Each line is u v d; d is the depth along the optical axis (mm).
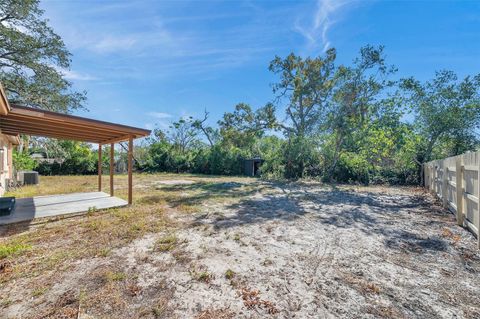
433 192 8203
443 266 2957
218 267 2869
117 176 17031
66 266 2799
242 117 17484
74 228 4227
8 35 9961
